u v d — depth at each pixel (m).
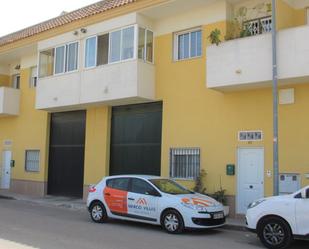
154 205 12.30
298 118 13.58
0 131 25.69
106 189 13.55
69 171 21.42
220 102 15.47
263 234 10.17
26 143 23.64
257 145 14.38
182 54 17.08
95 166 19.62
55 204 18.70
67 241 10.09
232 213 14.70
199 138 15.90
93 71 18.34
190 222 11.59
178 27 16.97
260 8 14.99
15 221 13.26
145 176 13.29
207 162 15.56
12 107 24.16
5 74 26.14
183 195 12.28
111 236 11.06
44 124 22.62
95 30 18.47
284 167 13.70
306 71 12.49
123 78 17.16
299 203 9.77
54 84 20.09
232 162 14.92
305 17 14.47
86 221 13.82
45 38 20.91
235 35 15.33
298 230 9.72
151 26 17.67
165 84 17.19
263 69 13.31
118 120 19.22
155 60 17.62
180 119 16.56
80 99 18.78
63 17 21.42
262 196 14.15
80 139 20.94
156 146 17.58
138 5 16.83
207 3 15.97
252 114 14.61
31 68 24.05
